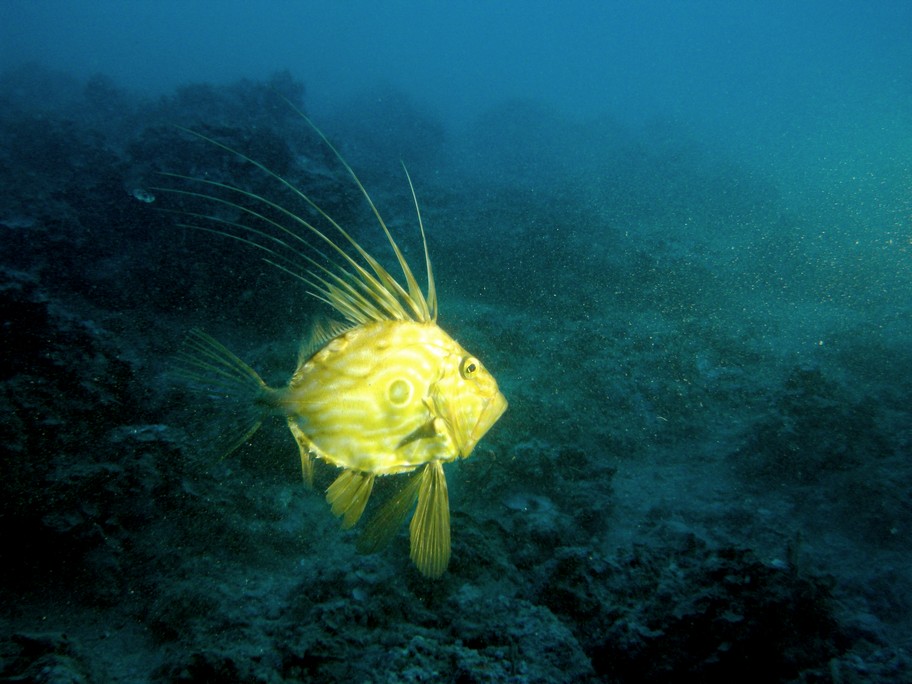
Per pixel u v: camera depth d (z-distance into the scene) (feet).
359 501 2.55
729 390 8.92
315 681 3.47
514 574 4.45
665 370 9.34
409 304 2.67
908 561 5.76
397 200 18.25
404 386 2.57
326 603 3.84
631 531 6.26
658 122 40.75
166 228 9.73
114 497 4.55
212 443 2.56
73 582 4.14
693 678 3.52
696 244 16.46
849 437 7.25
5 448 4.26
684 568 4.15
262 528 5.05
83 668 3.55
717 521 6.40
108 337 6.09
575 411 8.32
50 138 13.87
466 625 3.72
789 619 3.69
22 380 4.89
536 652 3.41
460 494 6.31
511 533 5.30
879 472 6.68
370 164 25.03
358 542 2.46
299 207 10.37
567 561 4.31
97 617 4.04
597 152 36.24
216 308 9.21
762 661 3.59
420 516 2.55
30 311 5.44
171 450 5.00
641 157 31.71
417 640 3.46
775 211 21.71
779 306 13.26
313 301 9.41
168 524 4.65
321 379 2.58
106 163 11.25
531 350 9.77
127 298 9.02
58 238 9.30
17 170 12.42
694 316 12.16
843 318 12.38
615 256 15.07
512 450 6.82
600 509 6.21
